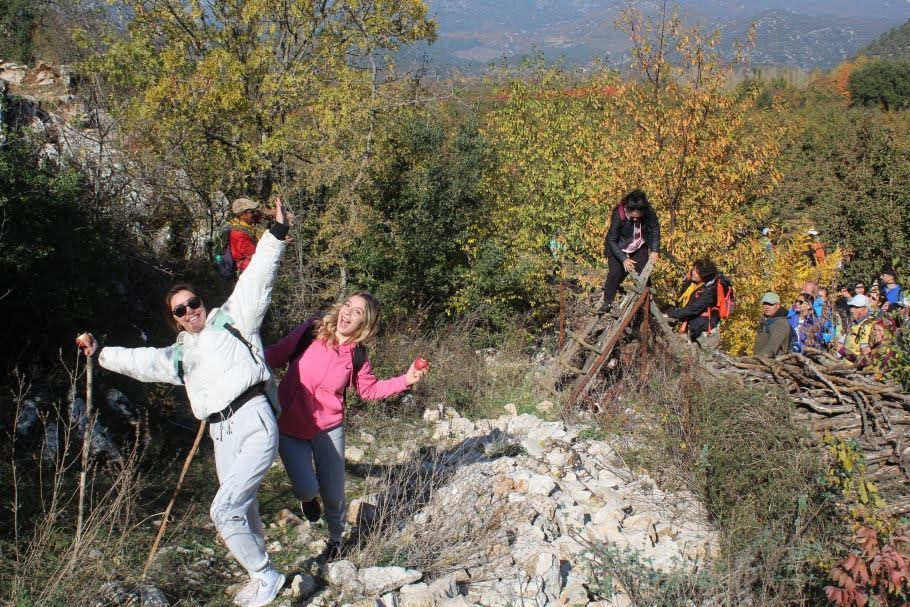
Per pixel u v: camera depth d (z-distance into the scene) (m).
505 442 6.73
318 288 10.26
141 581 4.12
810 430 6.05
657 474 6.38
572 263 12.36
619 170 11.59
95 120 10.27
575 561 4.85
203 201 10.91
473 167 11.91
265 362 4.01
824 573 4.69
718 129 11.09
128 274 8.45
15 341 6.13
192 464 5.95
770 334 8.61
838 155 24.11
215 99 10.23
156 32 11.99
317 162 10.31
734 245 11.90
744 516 5.27
